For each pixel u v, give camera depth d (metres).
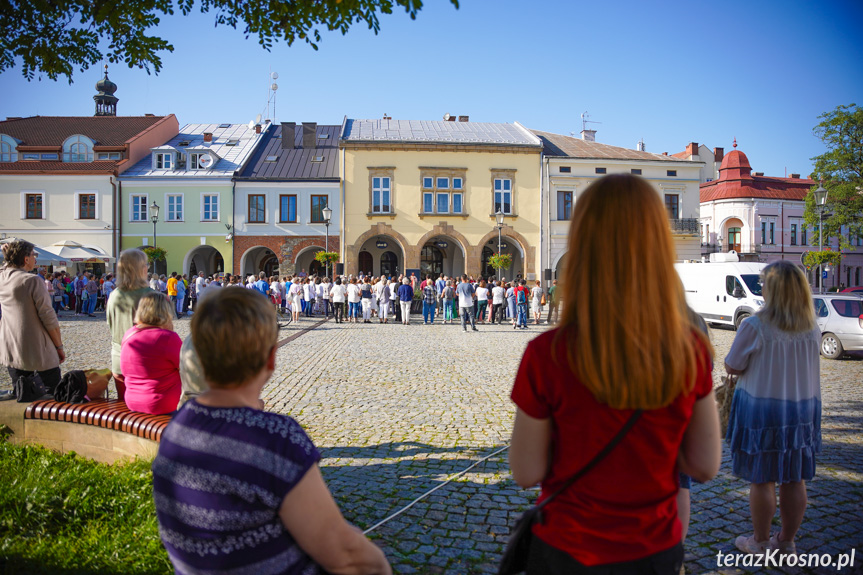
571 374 1.32
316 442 5.25
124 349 4.16
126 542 2.97
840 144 29.67
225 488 1.33
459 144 31.55
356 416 6.29
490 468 4.52
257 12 3.72
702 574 2.93
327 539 1.38
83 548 2.92
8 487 3.49
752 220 40.72
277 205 30.94
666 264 1.33
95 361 10.13
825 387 8.46
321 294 23.44
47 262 25.92
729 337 16.34
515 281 19.75
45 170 30.17
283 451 1.35
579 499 1.34
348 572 1.42
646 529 1.33
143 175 30.67
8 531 3.09
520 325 19.08
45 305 4.59
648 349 1.25
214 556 1.35
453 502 3.81
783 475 2.98
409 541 3.24
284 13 3.53
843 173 29.81
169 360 4.13
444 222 31.70
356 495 3.92
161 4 3.89
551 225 32.31
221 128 37.78
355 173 31.22
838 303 11.92
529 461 1.39
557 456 1.39
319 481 1.39
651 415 1.29
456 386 8.13
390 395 7.46
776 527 3.50
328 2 3.24
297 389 7.83
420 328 18.80
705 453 1.38
